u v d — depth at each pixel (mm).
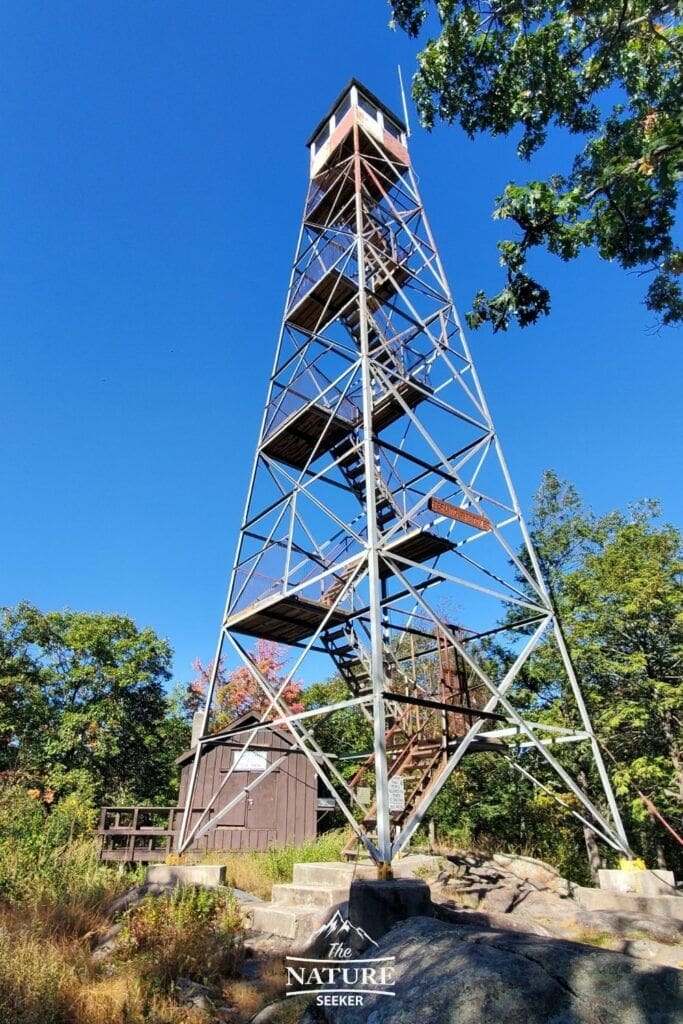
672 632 20438
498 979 3785
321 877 10320
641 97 9359
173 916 7262
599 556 23062
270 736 22906
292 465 15945
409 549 12570
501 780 23516
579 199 8992
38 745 30656
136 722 35812
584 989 3615
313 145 18938
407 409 12773
